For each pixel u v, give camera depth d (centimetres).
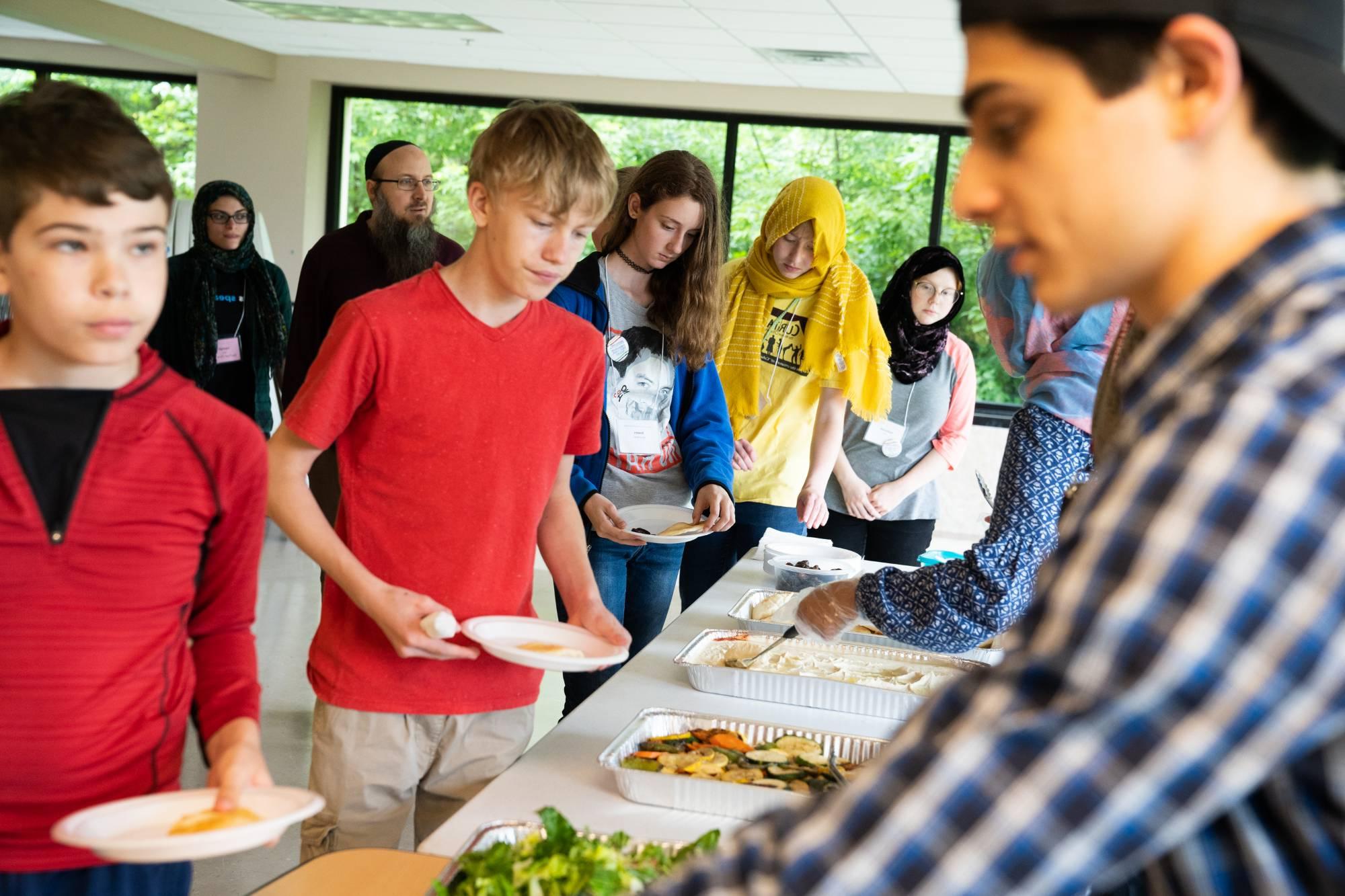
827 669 203
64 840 98
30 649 116
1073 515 60
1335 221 58
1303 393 53
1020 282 183
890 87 850
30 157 103
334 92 977
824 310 337
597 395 195
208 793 113
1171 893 61
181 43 852
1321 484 51
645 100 923
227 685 131
